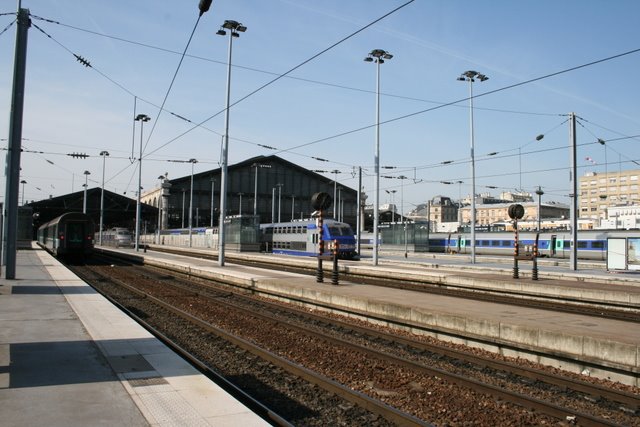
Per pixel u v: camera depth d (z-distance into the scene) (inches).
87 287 787.4
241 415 244.7
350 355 447.5
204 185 4325.8
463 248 2549.2
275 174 4503.0
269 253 2190.0
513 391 342.3
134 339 412.5
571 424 291.0
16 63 840.3
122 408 252.2
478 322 488.1
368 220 4707.2
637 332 429.1
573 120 1366.9
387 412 297.0
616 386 371.2
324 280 946.1
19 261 1416.1
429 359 442.6
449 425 289.3
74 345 389.4
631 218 2844.5
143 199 5167.3
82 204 3826.3
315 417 300.4
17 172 858.8
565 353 412.5
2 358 348.8
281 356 444.8
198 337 523.5
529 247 2223.2
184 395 273.3
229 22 1253.1
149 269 1469.0
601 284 983.6
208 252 2231.8
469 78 1615.4
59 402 260.2
